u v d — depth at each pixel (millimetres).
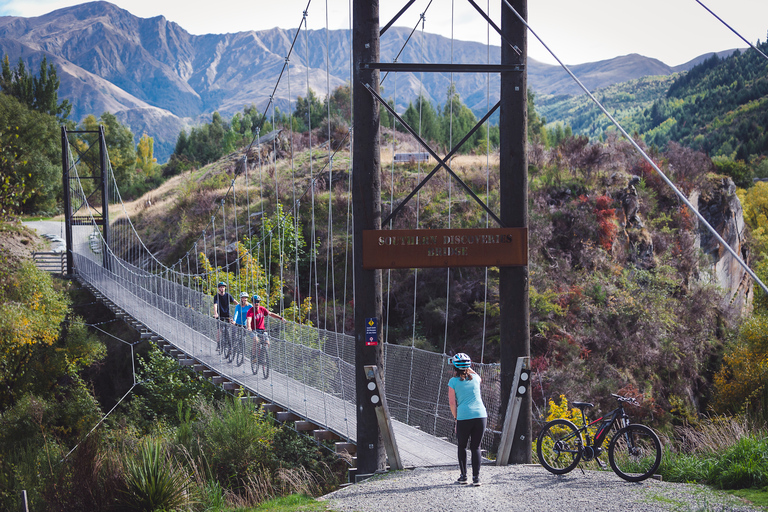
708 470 5305
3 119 42594
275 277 19203
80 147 51594
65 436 18906
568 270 19266
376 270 6711
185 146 53406
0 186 18750
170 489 7238
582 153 22719
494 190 22828
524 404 6535
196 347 13414
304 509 5145
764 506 4355
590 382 16031
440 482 5594
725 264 25922
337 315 20109
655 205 22594
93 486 7473
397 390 8914
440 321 19016
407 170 24250
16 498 10523
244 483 10359
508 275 6680
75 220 34250
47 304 20984
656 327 18062
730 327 20078
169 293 17125
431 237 6605
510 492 5039
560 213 20719
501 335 6746
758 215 45281
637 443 5664
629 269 20250
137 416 17156
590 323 17891
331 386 8797
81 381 21375
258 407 12117
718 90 109812
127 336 25391
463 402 5449
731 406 15383
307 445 12070
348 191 24641
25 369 21422
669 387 17375
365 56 6703
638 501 4613
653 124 116812
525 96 6727
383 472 6449
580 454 5621
